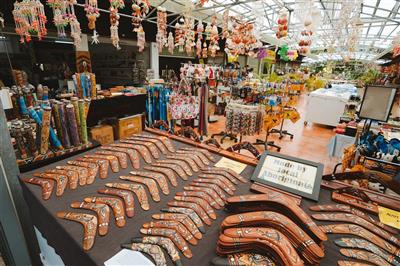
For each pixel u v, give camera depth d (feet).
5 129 4.38
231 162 4.61
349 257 2.39
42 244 3.98
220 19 19.84
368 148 7.16
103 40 19.52
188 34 12.92
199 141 5.80
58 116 5.75
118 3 8.01
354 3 8.79
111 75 25.64
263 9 9.68
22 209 4.87
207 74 17.37
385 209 3.16
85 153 4.80
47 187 3.54
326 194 3.55
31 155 5.38
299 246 2.24
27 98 6.51
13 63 14.06
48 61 16.39
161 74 26.99
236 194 3.52
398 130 8.98
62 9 7.80
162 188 3.58
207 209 3.11
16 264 5.03
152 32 20.29
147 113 14.07
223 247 2.28
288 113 13.74
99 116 11.15
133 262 2.26
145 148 5.02
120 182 3.72
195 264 2.26
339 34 11.39
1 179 4.42
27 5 7.91
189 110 11.28
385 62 26.94
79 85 10.46
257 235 2.27
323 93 19.93
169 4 16.55
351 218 2.96
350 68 51.47
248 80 19.33
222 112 22.22
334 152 10.34
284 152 13.91
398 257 2.39
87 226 2.73
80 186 3.60
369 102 6.50
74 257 2.65
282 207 2.77
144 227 2.74
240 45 12.64
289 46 15.26
